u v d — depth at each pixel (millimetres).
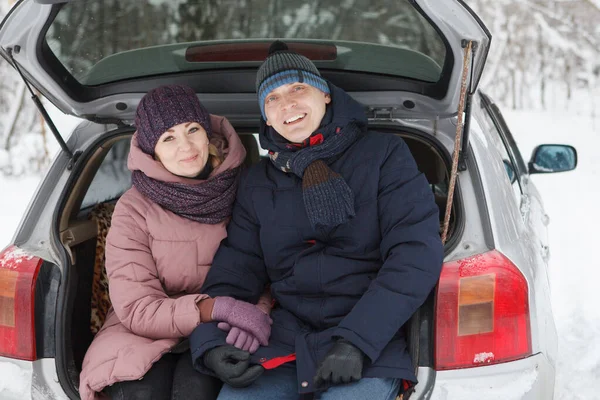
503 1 12500
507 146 2842
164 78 2215
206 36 2131
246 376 1625
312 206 1766
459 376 1588
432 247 1672
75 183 2141
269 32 2119
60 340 1759
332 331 1707
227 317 1767
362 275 1796
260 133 1958
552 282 3867
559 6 12414
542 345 1674
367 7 1877
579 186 6410
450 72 1881
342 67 2154
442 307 1614
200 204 1973
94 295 2197
